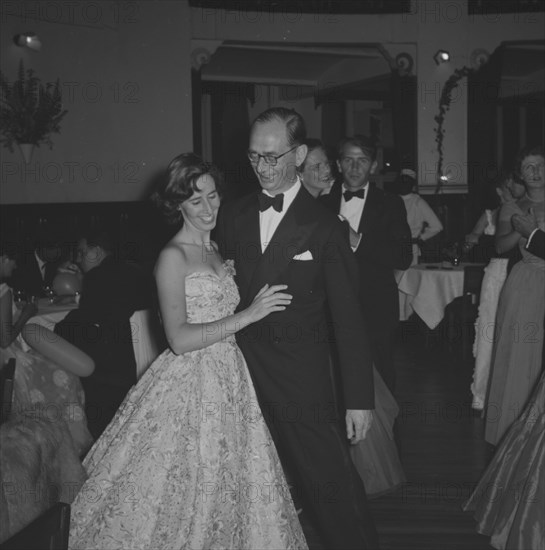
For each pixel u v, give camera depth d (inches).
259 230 109.3
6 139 315.9
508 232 159.5
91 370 129.0
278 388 106.0
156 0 353.7
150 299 154.0
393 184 391.2
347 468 106.7
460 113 386.3
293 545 103.7
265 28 370.3
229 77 493.4
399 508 138.4
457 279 268.5
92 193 342.6
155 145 357.4
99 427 148.4
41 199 328.2
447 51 382.6
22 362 123.6
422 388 229.9
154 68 355.3
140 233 349.1
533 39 384.2
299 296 105.6
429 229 305.9
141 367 160.4
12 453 81.7
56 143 331.6
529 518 111.3
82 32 335.3
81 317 149.9
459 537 125.9
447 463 163.0
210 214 102.9
